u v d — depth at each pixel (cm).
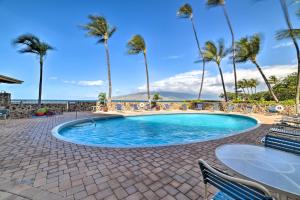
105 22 1719
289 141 233
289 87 2155
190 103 1834
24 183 248
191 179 265
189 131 923
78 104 1570
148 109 1738
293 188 130
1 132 605
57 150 405
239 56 1609
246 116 1159
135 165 319
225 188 129
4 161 335
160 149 416
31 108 1274
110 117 1173
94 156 366
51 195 217
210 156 369
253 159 193
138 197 216
